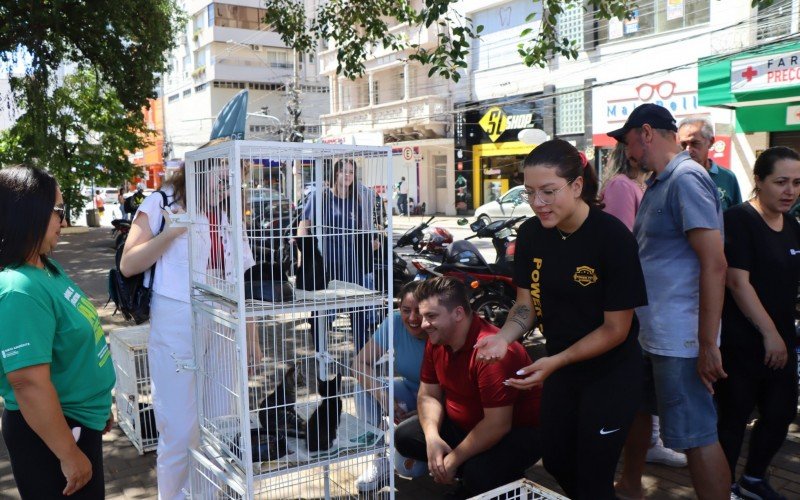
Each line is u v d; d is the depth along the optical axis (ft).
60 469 6.43
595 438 7.39
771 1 14.73
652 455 11.80
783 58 33.94
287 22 25.27
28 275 6.18
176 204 9.25
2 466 12.12
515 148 67.46
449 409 9.83
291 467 7.53
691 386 8.51
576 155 7.06
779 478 10.90
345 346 9.48
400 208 83.87
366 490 10.47
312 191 9.28
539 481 11.45
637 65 51.31
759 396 9.86
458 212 76.59
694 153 11.77
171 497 9.48
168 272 9.23
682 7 47.52
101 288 33.63
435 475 9.12
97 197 93.15
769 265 9.44
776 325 9.60
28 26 33.50
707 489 8.55
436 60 19.62
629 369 7.46
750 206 9.67
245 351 7.11
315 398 9.19
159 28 40.19
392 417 8.20
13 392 6.38
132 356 12.60
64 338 6.44
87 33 38.01
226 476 7.77
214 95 121.19
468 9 68.74
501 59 67.36
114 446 13.14
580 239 7.27
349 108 91.81
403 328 11.39
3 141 55.01
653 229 8.76
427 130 79.66
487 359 7.47
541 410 8.09
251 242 7.92
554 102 61.36
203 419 8.76
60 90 43.86
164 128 146.00
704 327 8.25
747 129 41.14
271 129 109.19
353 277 9.22
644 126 8.73
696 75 46.88
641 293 7.04
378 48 81.20
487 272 20.84
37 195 6.28
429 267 22.61
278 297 7.48
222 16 118.62
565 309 7.50
